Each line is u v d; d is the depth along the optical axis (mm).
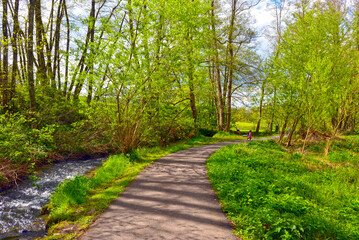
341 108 12398
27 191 8164
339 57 11945
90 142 14766
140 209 5711
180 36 11320
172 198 6398
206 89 19125
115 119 11328
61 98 16812
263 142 16922
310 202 5855
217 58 23484
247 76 25750
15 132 10727
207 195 6613
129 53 10258
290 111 14258
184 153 13547
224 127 30891
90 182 7855
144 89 11086
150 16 10523
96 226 4922
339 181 8484
